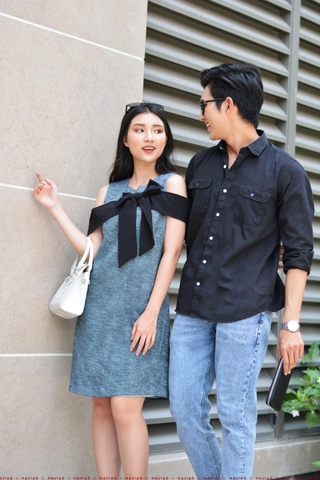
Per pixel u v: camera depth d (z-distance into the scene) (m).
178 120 3.05
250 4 3.34
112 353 2.15
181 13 2.99
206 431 2.22
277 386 2.06
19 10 2.35
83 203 2.52
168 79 2.95
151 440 2.83
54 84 2.44
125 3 2.66
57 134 2.45
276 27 3.41
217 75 2.15
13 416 2.32
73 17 2.49
